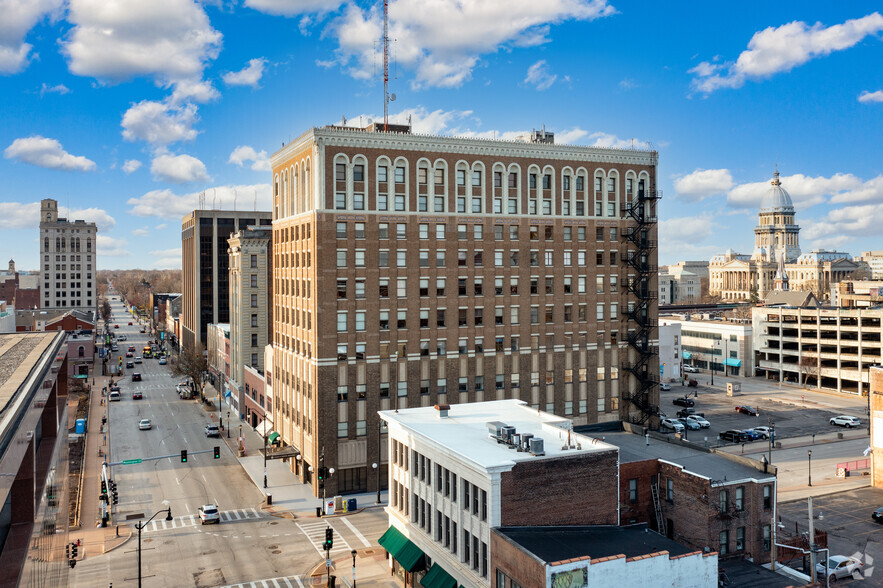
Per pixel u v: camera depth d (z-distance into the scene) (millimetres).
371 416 77188
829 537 61781
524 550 39312
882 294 164875
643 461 55312
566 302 88375
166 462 89375
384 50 85625
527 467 44250
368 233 77312
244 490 77500
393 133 78438
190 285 192500
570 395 88812
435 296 80625
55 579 36500
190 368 136875
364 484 77125
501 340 84312
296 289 83125
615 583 38688
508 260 84750
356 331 76562
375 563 57219
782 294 180000
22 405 25016
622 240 92688
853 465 86625
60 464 45219
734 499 51781
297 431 83250
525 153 85812
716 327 172500
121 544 61062
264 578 53906
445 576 47750
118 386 151125
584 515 46375
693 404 126125
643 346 92562
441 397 80875
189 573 54781
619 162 92000
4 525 27031
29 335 55312
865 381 136125
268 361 98188
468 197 82625
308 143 77625
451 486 48156
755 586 46969
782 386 150625
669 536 54656
